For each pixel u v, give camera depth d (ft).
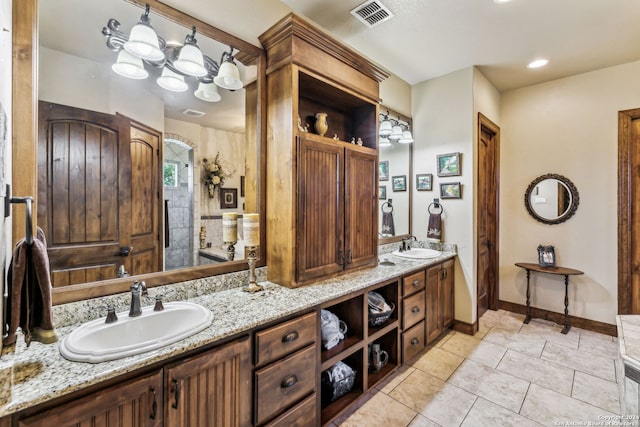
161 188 5.39
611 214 9.74
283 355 4.84
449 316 9.88
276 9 6.70
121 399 3.24
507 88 11.61
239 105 6.28
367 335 6.69
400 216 11.11
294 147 6.00
